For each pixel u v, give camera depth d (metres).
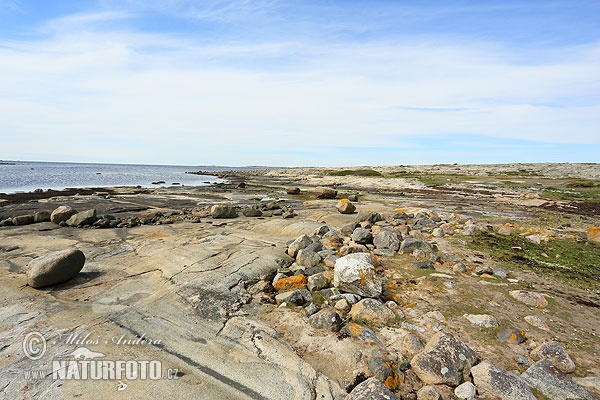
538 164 71.62
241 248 9.81
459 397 3.91
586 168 55.88
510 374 4.00
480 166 75.56
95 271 7.93
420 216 15.67
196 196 28.11
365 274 6.48
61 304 6.20
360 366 4.38
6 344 4.88
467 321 5.59
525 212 19.39
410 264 8.42
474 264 8.68
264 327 5.45
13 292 6.66
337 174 63.66
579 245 10.70
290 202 24.22
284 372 4.36
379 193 31.95
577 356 4.66
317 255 8.52
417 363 4.29
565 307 6.23
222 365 4.50
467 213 18.31
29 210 17.23
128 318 5.70
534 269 8.42
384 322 5.54
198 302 6.28
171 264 8.34
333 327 5.27
